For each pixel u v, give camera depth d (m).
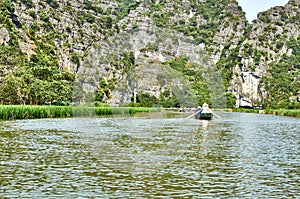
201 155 21.58
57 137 29.80
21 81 76.62
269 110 129.50
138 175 16.41
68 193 13.72
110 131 30.78
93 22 151.62
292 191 14.37
